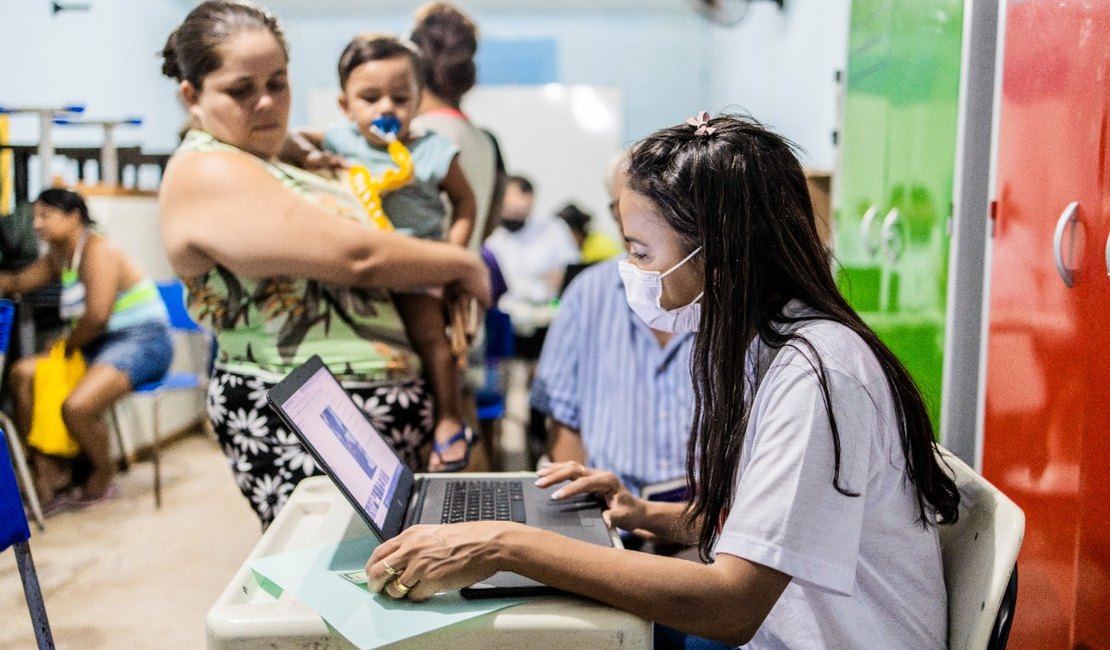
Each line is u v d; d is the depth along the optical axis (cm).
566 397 204
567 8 754
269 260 148
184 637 235
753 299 100
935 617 104
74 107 381
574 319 205
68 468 371
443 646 90
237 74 148
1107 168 148
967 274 199
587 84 776
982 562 102
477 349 271
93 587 269
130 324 361
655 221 104
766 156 101
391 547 97
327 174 188
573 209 568
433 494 134
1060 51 160
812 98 421
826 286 103
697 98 774
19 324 354
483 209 252
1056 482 163
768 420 95
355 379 158
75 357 356
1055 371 163
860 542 100
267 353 154
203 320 160
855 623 100
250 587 102
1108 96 147
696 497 127
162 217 154
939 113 208
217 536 319
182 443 471
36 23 502
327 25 771
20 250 353
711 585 91
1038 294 168
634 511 130
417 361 170
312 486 141
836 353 95
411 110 195
